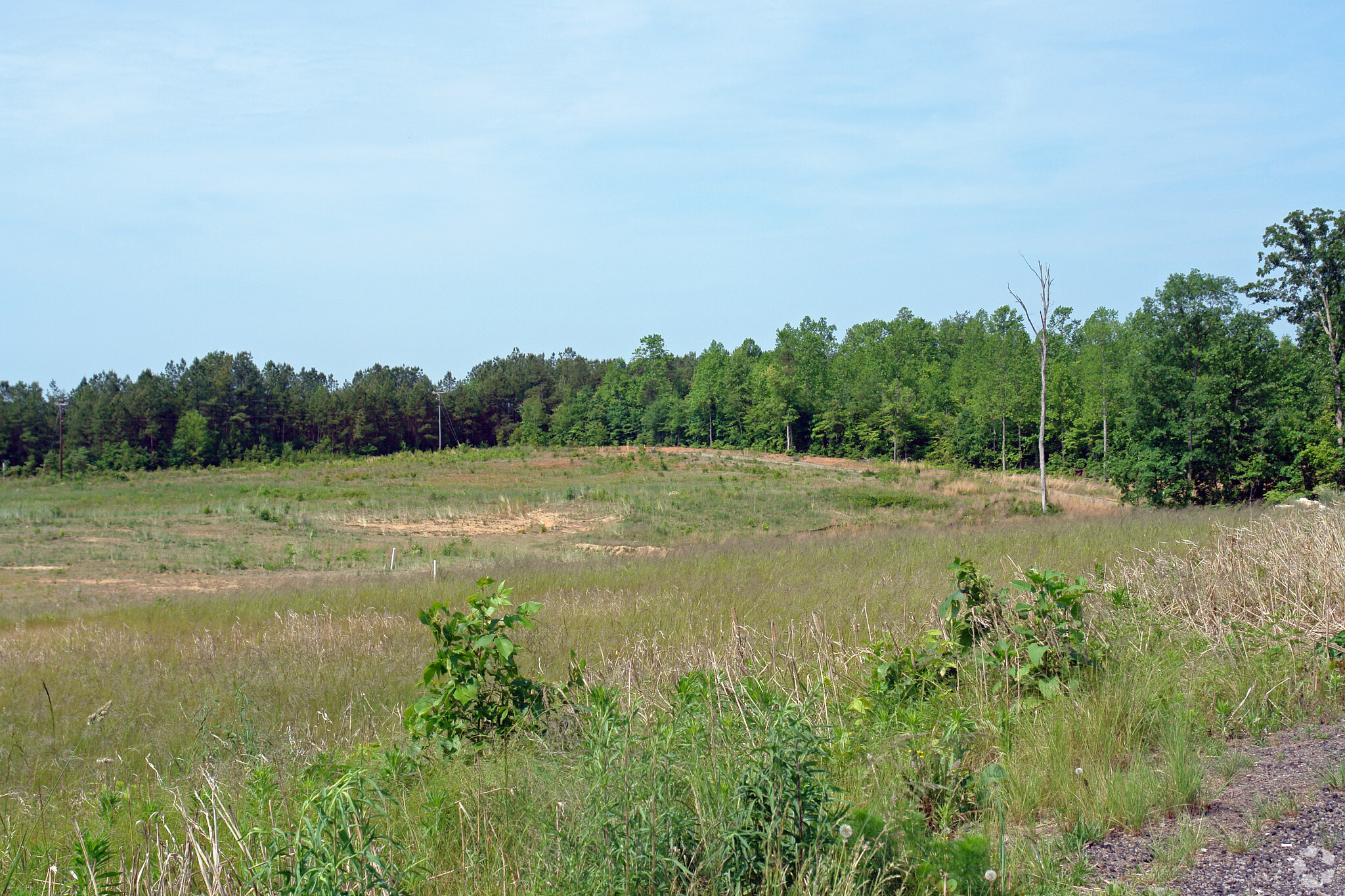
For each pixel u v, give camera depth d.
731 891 2.94
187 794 4.92
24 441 99.38
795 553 19.44
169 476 73.12
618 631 10.48
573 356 152.00
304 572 27.23
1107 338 72.94
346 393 113.69
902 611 9.73
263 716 7.54
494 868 3.45
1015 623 6.04
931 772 3.99
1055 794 4.06
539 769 4.23
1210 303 36.44
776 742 3.27
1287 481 34.75
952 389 86.81
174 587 24.00
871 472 64.62
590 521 41.47
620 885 2.97
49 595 22.48
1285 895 2.97
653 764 3.18
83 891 3.48
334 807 3.17
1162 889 3.08
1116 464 39.00
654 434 108.44
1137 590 8.10
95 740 7.52
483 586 5.71
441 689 5.51
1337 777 3.96
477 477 65.12
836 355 112.69
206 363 118.25
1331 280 38.81
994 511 43.19
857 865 3.02
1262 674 5.67
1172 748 4.39
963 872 3.05
